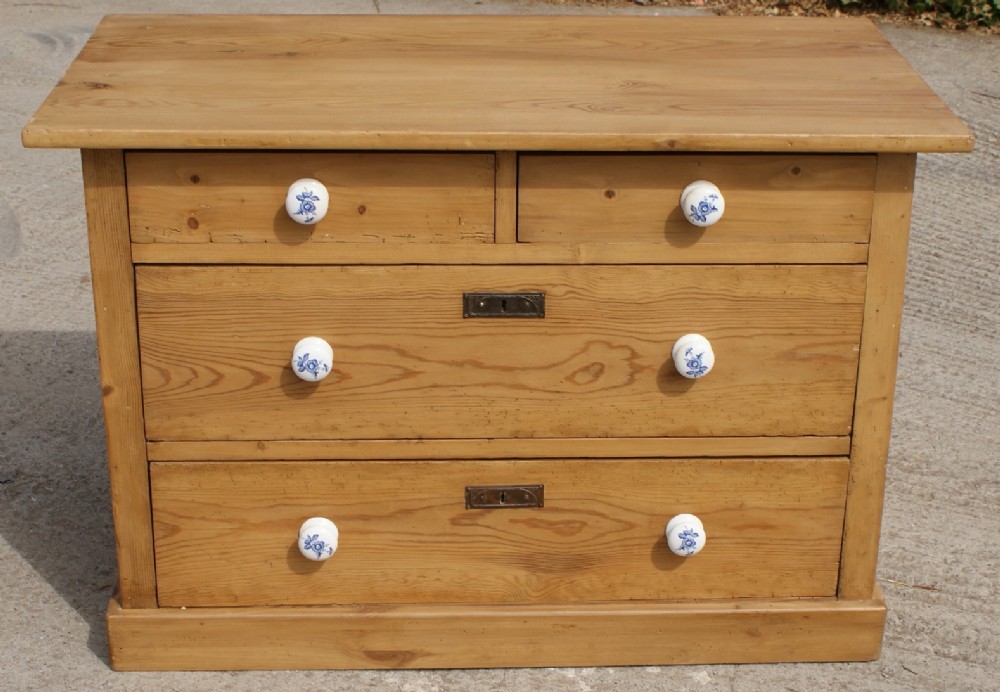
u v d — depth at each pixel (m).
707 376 2.28
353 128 2.06
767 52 2.53
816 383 2.29
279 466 2.31
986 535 2.90
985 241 4.18
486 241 2.17
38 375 3.41
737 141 2.07
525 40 2.59
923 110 2.20
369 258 2.18
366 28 2.65
